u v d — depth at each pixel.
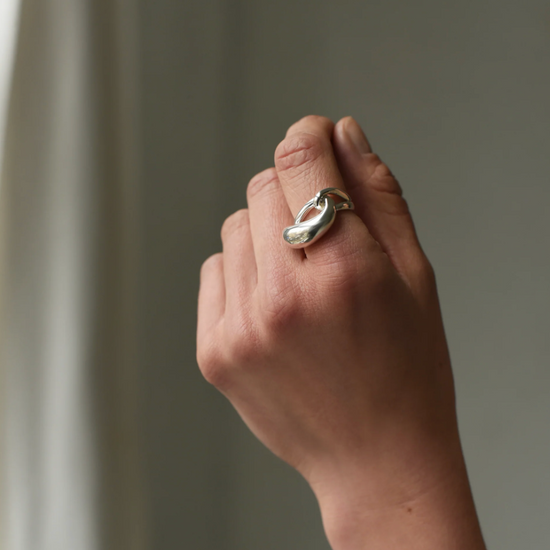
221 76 0.71
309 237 0.40
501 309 0.73
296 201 0.42
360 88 0.72
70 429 0.62
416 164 0.72
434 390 0.43
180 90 0.69
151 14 0.66
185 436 0.74
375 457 0.43
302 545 0.78
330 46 0.72
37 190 0.58
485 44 0.70
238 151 0.72
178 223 0.70
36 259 0.59
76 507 0.63
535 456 0.73
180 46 0.68
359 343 0.41
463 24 0.70
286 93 0.72
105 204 0.61
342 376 0.42
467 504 0.43
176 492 0.73
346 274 0.40
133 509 0.68
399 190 0.44
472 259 0.72
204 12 0.69
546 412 0.72
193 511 0.75
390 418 0.42
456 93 0.71
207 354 0.44
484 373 0.73
